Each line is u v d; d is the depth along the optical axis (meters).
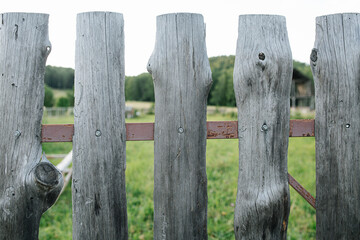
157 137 1.98
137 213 3.65
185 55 1.94
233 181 4.63
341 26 2.03
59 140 1.96
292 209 3.64
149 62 1.98
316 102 2.07
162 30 1.95
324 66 2.03
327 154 2.07
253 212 2.02
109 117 1.94
